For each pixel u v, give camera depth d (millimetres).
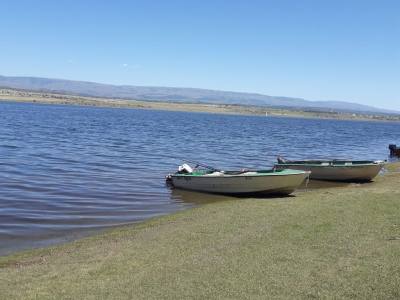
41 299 10125
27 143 52750
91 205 23016
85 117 129250
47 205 22500
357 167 31891
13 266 13148
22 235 17328
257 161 45438
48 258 13844
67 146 51531
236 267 11820
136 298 10047
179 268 11891
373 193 23422
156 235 16031
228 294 10141
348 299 9867
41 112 143250
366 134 119438
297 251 13086
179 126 108438
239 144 65438
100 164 38125
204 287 10539
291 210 19281
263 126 134250
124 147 53500
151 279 11148
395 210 18453
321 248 13320
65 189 26688
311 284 10633
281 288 10430
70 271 12070
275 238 14547
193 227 16797
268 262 12172
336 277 11008
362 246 13383
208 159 45719
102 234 17250
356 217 17234
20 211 21078
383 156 57094
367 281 10727
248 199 24984
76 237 17141
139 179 31328
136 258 13023
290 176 25391
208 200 25156
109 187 27953
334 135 105812
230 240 14555
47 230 18125
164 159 43812
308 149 62875
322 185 31500
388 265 11695
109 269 12078
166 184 29219
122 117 144375
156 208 22875
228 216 18672
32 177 30234
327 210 18781
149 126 101688
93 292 10445
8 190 25688
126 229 17953
